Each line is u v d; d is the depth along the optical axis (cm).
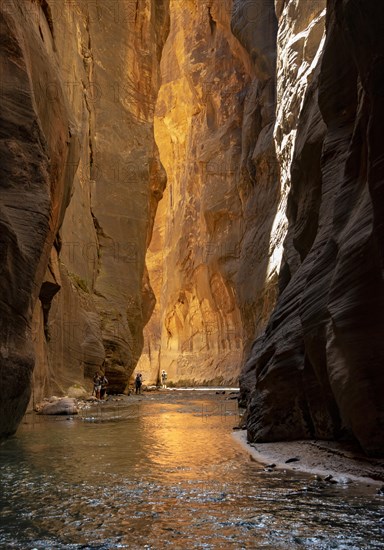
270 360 967
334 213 809
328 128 987
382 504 501
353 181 795
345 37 810
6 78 1122
